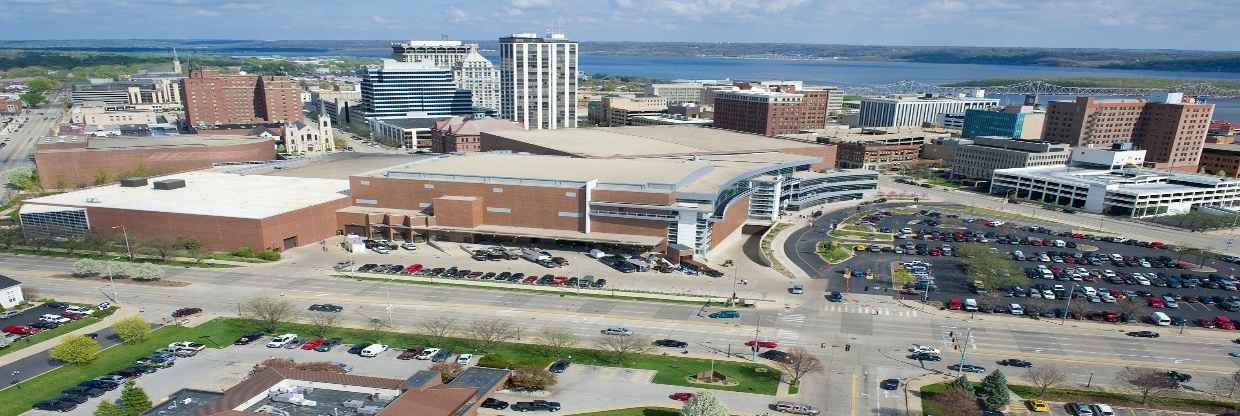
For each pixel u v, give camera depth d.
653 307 146.88
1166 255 194.38
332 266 172.88
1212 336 135.25
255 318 137.50
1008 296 156.62
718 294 155.62
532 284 160.50
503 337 128.50
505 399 107.69
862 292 158.00
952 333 134.50
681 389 111.81
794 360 115.38
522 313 142.50
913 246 197.62
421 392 93.00
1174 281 168.25
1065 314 143.12
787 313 144.50
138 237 187.00
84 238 181.00
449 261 178.75
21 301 144.12
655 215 184.00
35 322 133.62
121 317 137.75
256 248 179.25
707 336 132.38
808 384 113.62
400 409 87.50
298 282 160.12
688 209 180.62
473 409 98.50
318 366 112.25
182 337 128.50
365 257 181.25
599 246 188.88
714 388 112.12
